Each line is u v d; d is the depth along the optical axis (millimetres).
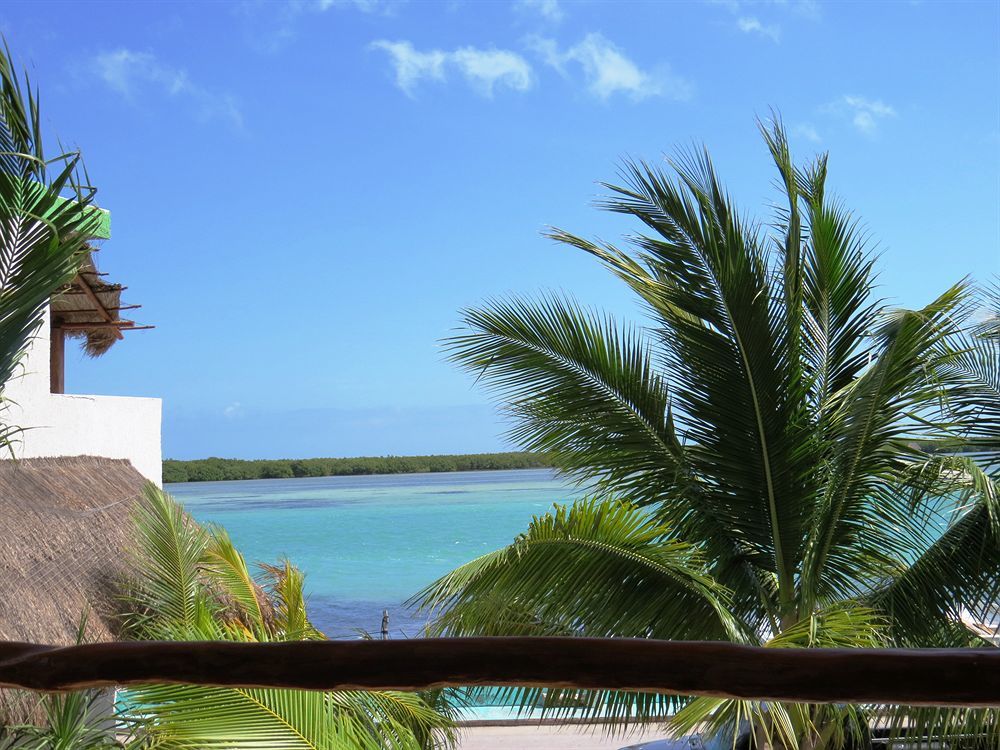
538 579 5910
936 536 6766
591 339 6750
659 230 6621
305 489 111875
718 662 1359
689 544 5941
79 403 9836
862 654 1317
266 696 3764
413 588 34156
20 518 6801
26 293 2361
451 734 5902
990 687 1261
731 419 6668
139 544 7395
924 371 6387
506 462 148375
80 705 4496
